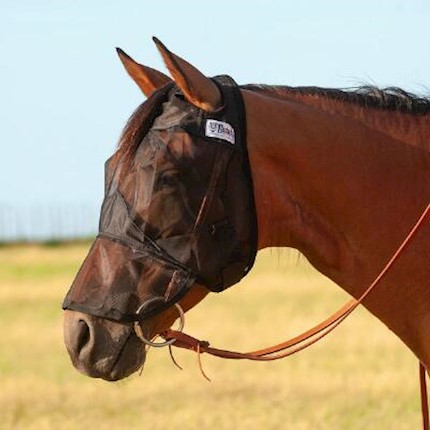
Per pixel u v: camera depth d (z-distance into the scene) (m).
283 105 7.71
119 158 7.46
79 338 7.33
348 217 7.73
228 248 7.45
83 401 18.16
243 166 7.48
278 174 7.66
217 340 26.59
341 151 7.71
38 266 58.88
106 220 7.45
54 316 34.81
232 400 17.70
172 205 7.35
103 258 7.39
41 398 18.56
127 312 7.32
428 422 8.08
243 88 7.87
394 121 7.87
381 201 7.73
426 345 7.75
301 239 7.75
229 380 19.83
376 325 28.53
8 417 16.73
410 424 15.52
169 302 7.37
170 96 7.54
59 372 22.05
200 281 7.44
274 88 7.93
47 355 25.05
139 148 7.43
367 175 7.73
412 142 7.84
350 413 16.34
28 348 26.45
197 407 17.12
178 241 7.37
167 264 7.36
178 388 19.14
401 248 7.56
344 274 7.81
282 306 35.41
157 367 21.97
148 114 7.47
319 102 7.86
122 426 15.95
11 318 34.19
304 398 17.70
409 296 7.74
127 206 7.38
